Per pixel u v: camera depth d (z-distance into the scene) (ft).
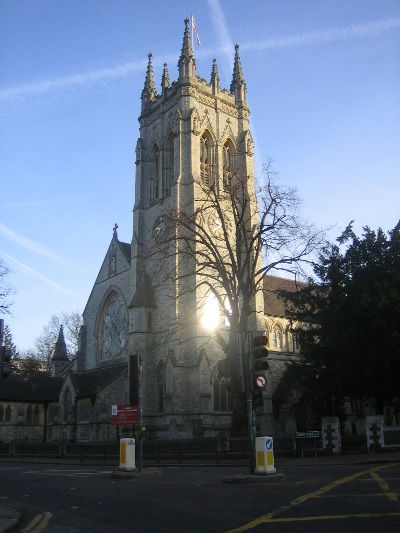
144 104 234.79
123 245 229.86
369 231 139.54
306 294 146.20
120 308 217.77
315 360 138.72
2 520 47.26
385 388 126.93
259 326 199.21
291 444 113.39
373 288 125.49
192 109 208.54
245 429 125.59
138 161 226.79
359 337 123.65
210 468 98.89
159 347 193.26
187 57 216.54
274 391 208.44
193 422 173.37
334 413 147.84
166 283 193.36
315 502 47.34
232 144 224.94
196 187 200.44
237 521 41.81
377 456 96.37
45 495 66.59
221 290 189.78
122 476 82.23
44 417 231.09
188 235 191.62
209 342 187.42
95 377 210.18
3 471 107.76
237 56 238.27
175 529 40.34
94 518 48.01
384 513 40.63
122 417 96.68
